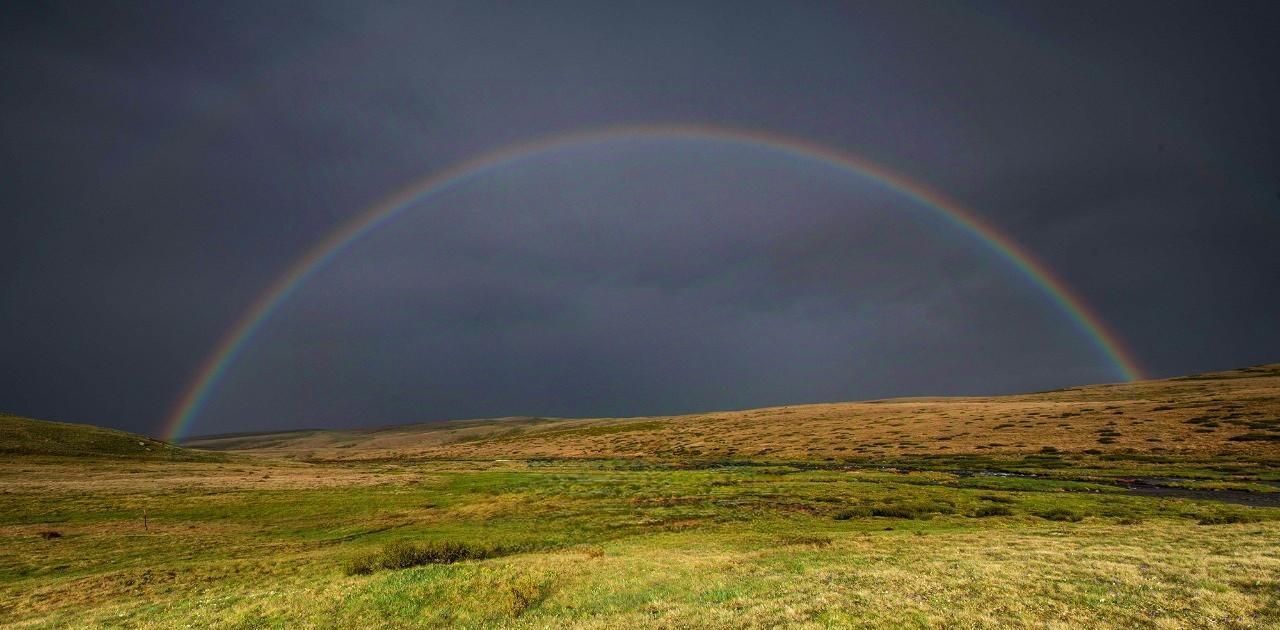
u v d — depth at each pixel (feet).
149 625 71.36
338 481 251.19
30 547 134.00
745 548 103.60
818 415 543.80
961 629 49.73
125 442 371.56
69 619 78.13
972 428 368.07
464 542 129.08
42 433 354.74
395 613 68.90
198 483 238.89
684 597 66.08
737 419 598.34
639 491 206.80
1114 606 53.42
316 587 80.48
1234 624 48.37
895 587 62.75
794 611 56.59
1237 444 244.01
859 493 181.88
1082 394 595.06
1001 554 79.20
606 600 68.28
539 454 519.60
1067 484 195.52
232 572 104.68
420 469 341.00
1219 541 80.07
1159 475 205.16
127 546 135.13
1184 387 541.75
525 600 70.95
